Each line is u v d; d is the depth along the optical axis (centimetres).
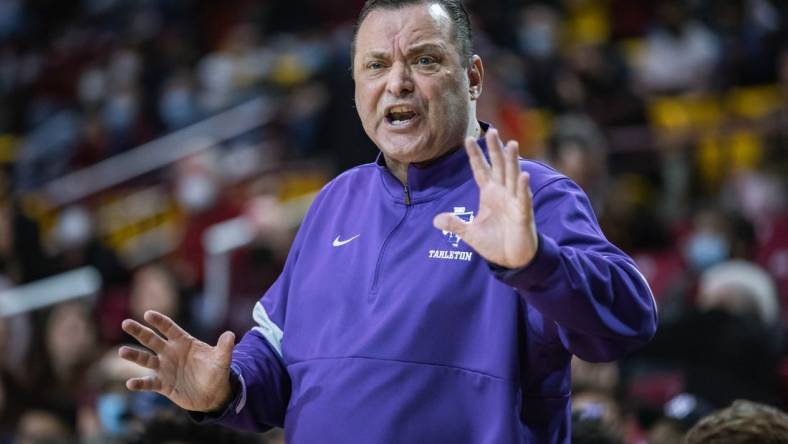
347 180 724
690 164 2827
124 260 2534
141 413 1112
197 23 4084
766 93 3153
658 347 1586
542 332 629
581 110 2869
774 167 2681
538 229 638
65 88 3956
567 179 662
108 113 3362
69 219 2791
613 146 2867
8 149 3659
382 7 666
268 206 2253
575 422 952
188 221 2383
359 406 634
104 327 2162
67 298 2170
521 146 2364
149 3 4141
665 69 3300
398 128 658
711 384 1398
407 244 661
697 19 3388
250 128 3172
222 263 2172
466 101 670
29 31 4288
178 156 3128
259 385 695
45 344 1627
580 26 3756
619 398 1360
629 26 3728
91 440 1219
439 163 670
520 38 3366
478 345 634
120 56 3584
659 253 2267
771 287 1812
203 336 1845
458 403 629
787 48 3177
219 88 3431
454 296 638
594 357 611
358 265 672
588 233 631
